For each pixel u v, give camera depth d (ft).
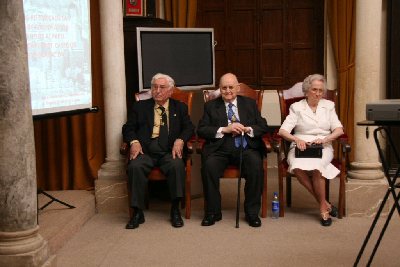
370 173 14.42
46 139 16.14
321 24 20.85
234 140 14.17
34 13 12.07
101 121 16.42
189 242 12.62
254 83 21.47
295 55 21.17
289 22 21.08
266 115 21.13
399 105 8.34
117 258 11.66
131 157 14.10
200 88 17.52
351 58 19.62
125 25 16.97
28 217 10.03
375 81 14.53
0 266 9.84
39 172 16.24
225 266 11.06
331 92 14.87
